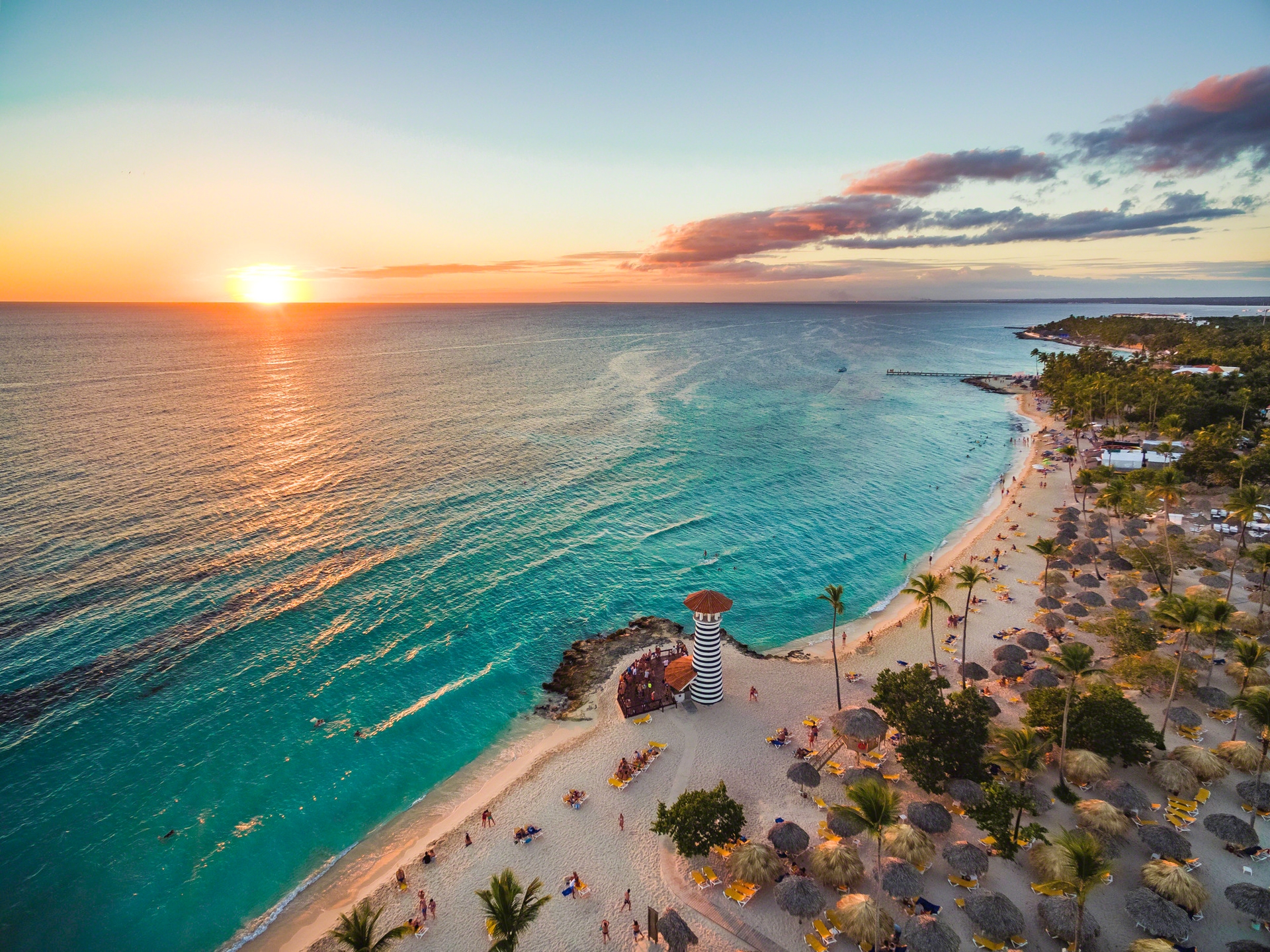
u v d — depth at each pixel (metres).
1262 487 85.44
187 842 39.81
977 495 107.25
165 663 55.88
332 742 48.28
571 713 51.94
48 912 35.50
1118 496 78.75
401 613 65.12
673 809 38.19
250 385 184.88
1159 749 44.03
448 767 46.50
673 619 66.12
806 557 81.69
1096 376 148.62
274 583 69.50
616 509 95.06
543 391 193.25
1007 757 38.94
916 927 31.58
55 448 110.56
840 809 31.84
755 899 35.03
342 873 38.09
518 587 71.06
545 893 35.94
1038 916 33.09
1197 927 32.34
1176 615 46.09
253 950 33.59
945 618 65.94
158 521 83.06
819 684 54.88
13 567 69.94
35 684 52.62
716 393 198.50
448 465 112.75
